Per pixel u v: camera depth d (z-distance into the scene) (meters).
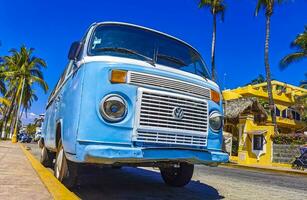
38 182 5.54
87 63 4.93
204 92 5.38
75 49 5.49
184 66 5.91
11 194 4.47
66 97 5.68
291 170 20.03
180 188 7.00
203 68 6.28
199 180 8.98
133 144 4.67
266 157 26.00
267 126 26.55
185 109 5.05
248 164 25.61
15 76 49.66
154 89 4.91
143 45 5.69
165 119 4.86
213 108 5.45
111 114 4.64
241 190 7.57
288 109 43.62
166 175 7.08
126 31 5.71
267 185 9.30
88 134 4.58
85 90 4.75
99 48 5.31
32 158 11.05
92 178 7.89
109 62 4.89
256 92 41.69
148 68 5.04
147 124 4.73
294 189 8.78
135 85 4.82
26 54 49.97
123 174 9.02
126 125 4.67
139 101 4.75
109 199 5.56
